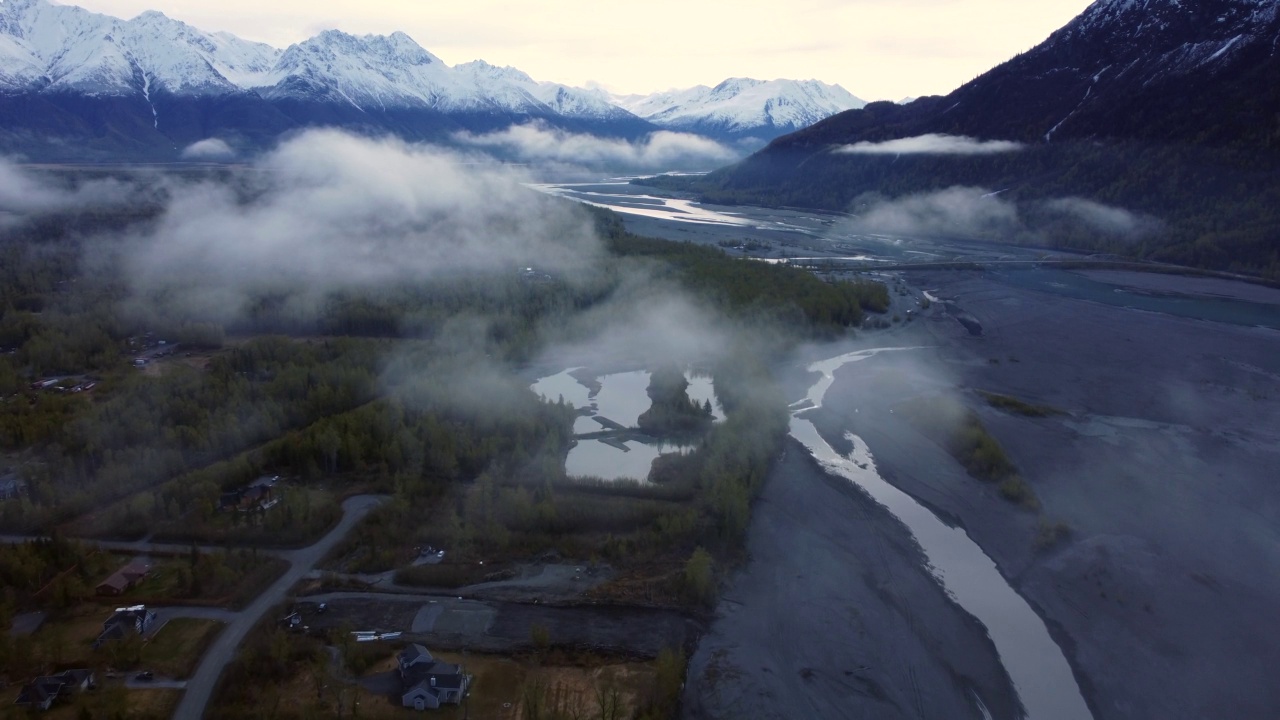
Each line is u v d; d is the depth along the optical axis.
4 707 74.00
